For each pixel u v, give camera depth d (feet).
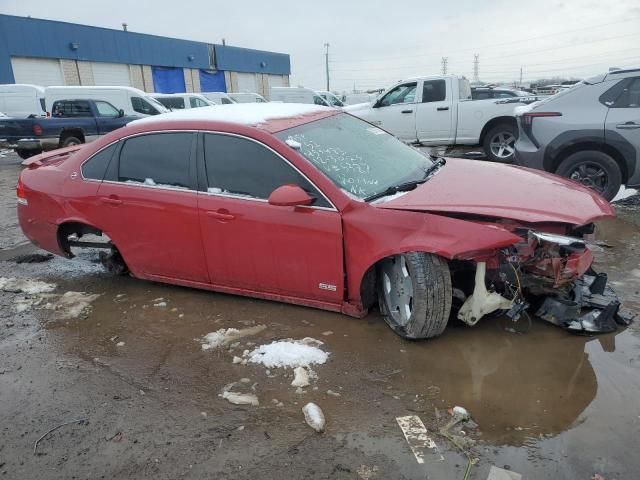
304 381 9.83
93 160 14.17
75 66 93.56
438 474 7.48
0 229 22.59
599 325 10.98
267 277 12.15
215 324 12.41
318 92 91.35
